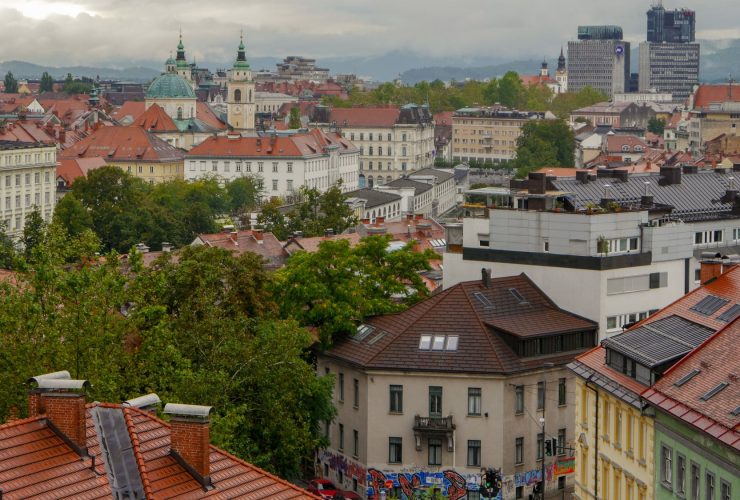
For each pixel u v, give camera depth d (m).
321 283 144.00
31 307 106.56
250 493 65.44
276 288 144.75
